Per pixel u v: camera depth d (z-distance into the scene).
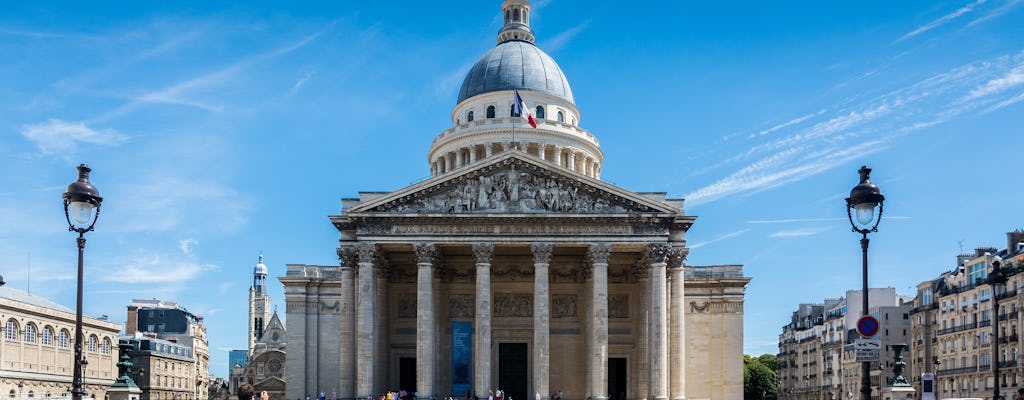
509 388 116.94
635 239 102.19
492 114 155.62
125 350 67.38
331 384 122.00
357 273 104.75
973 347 141.00
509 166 103.38
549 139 148.62
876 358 41.75
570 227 102.38
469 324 110.25
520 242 102.19
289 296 123.69
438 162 156.88
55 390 156.12
